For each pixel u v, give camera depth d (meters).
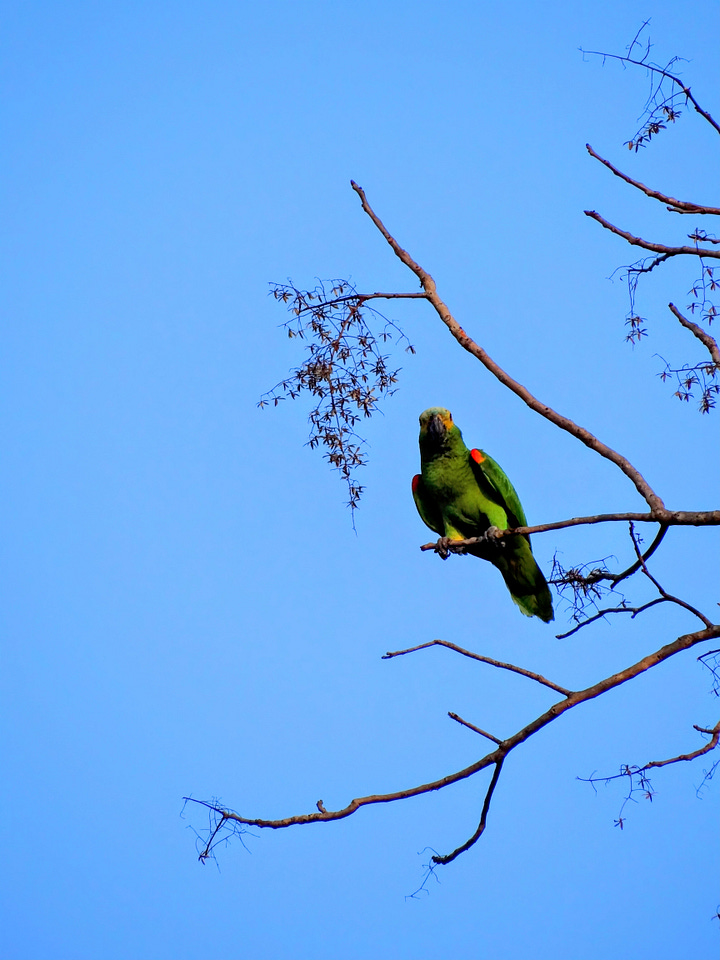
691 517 10.10
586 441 11.02
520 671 10.75
